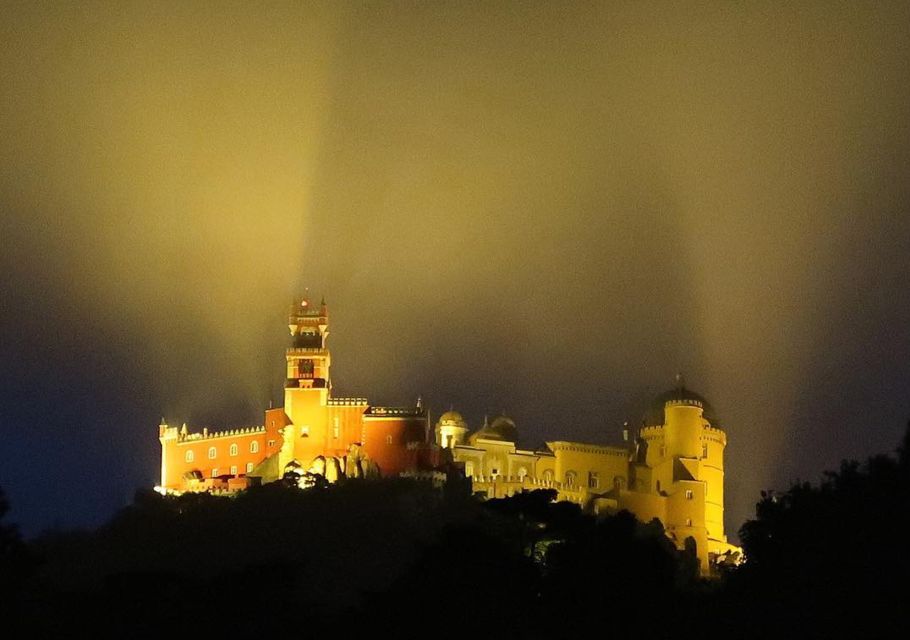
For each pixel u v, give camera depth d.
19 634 176.38
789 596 162.38
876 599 148.75
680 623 185.12
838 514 170.00
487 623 190.38
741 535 197.50
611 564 194.62
